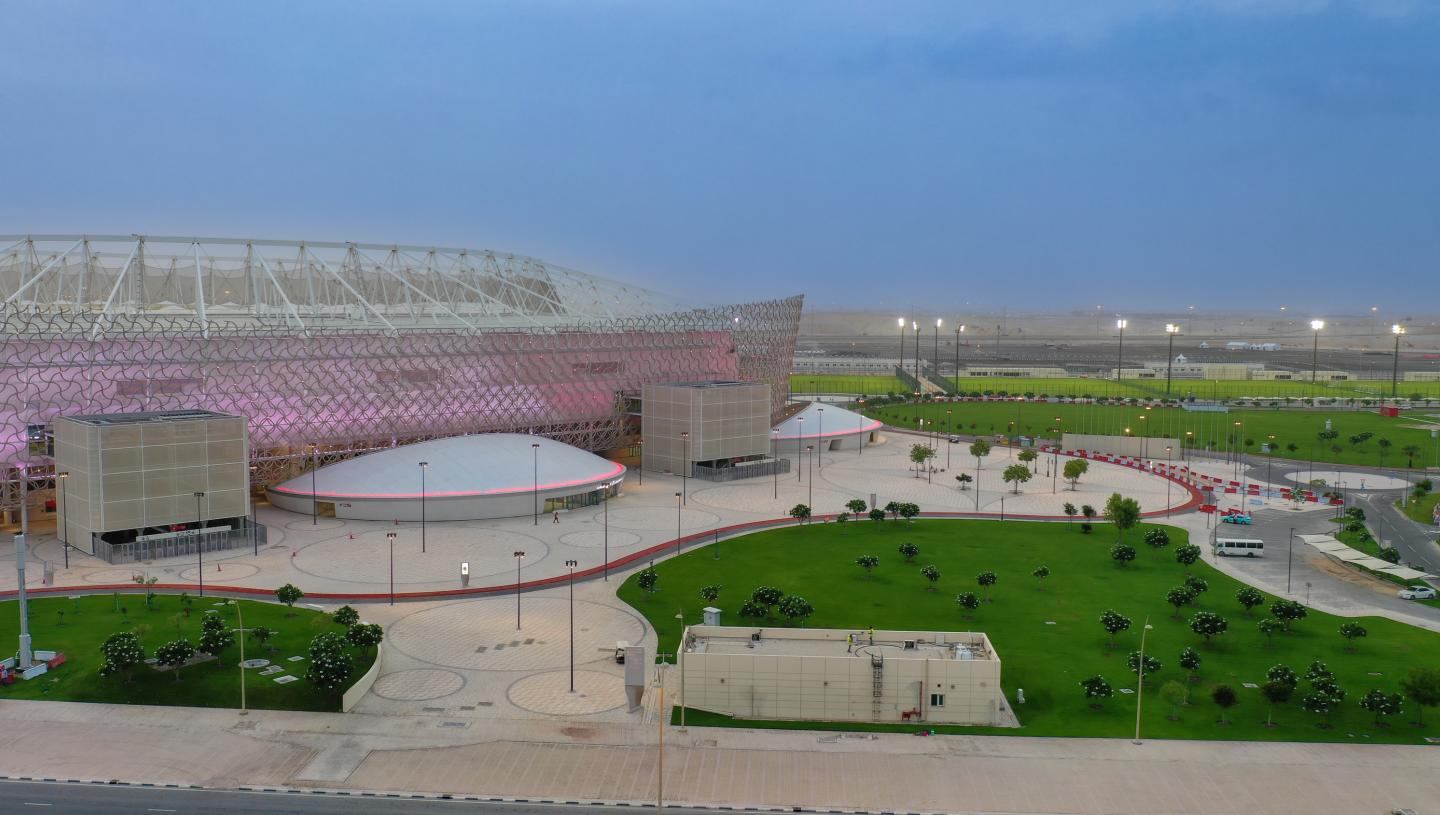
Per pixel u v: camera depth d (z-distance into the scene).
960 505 154.62
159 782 65.44
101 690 78.50
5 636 90.00
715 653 77.25
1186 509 152.62
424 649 89.81
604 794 64.94
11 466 131.00
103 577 110.19
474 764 68.69
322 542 127.50
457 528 135.88
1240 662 87.50
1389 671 85.25
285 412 148.88
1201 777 67.44
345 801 63.66
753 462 182.88
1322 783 66.69
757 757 70.19
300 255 189.00
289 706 77.06
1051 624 97.12
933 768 68.69
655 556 121.75
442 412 164.12
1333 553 118.25
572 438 183.38
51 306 169.12
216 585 107.50
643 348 189.25
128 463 119.38
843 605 102.44
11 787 64.38
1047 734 73.81
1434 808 63.53
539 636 93.44
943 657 78.06
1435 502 156.00
